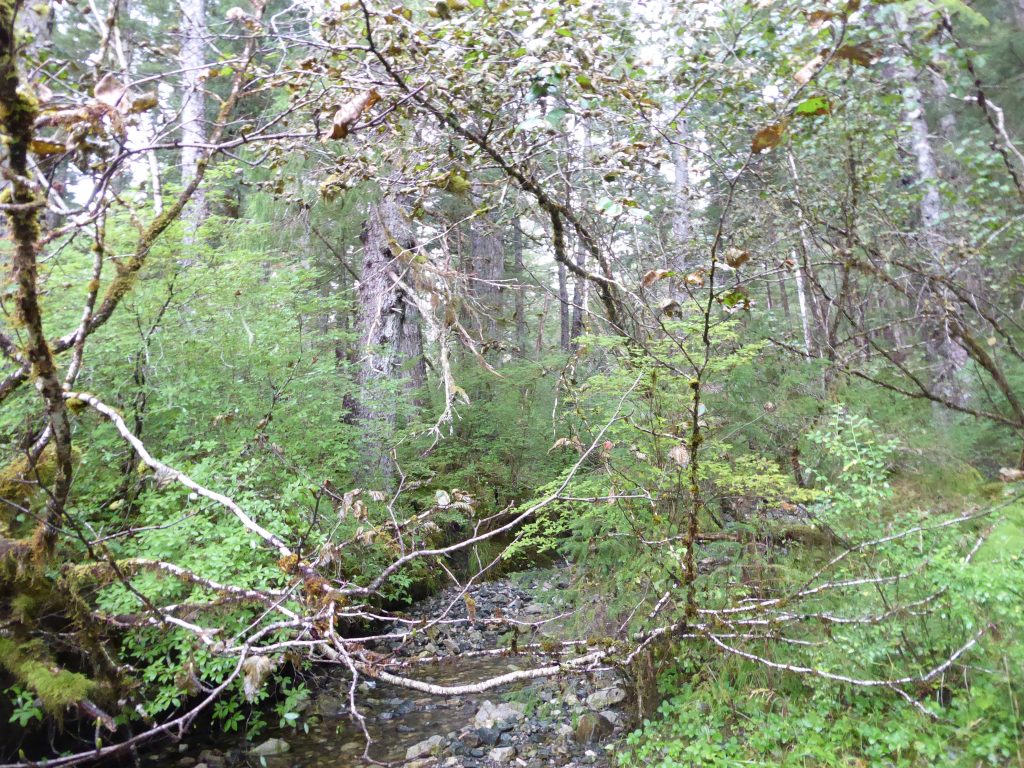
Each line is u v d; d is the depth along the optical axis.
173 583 4.12
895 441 4.19
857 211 5.98
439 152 5.02
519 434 9.60
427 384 10.20
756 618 3.89
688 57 4.90
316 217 8.33
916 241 6.01
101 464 5.32
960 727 3.21
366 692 5.58
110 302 3.50
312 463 6.59
